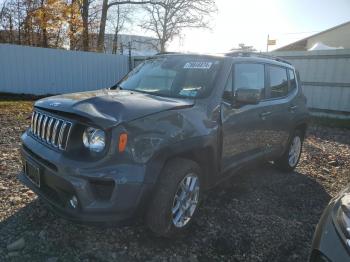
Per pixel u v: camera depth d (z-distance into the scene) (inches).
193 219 133.5
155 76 159.8
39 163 116.0
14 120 335.6
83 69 625.6
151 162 109.2
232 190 178.1
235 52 166.7
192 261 113.7
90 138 105.6
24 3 829.8
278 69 196.4
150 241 123.3
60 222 131.0
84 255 112.5
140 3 980.6
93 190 103.9
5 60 551.5
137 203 106.8
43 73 587.5
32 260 108.0
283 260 118.7
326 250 82.9
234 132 148.5
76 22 823.7
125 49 1090.7
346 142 325.4
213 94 139.2
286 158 208.8
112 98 120.4
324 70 444.1
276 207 160.2
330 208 95.5
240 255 119.6
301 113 211.5
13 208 140.0
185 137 119.6
